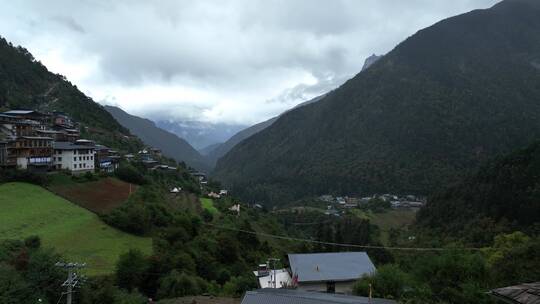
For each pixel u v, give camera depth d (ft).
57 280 129.80
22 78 529.45
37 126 334.85
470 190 348.59
